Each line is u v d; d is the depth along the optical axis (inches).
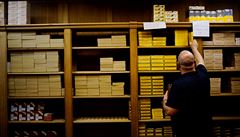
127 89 169.8
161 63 153.6
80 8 169.6
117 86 155.1
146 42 153.6
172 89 109.1
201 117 106.4
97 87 155.4
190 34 153.4
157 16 154.4
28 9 159.5
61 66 163.2
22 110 155.6
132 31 151.6
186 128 106.7
